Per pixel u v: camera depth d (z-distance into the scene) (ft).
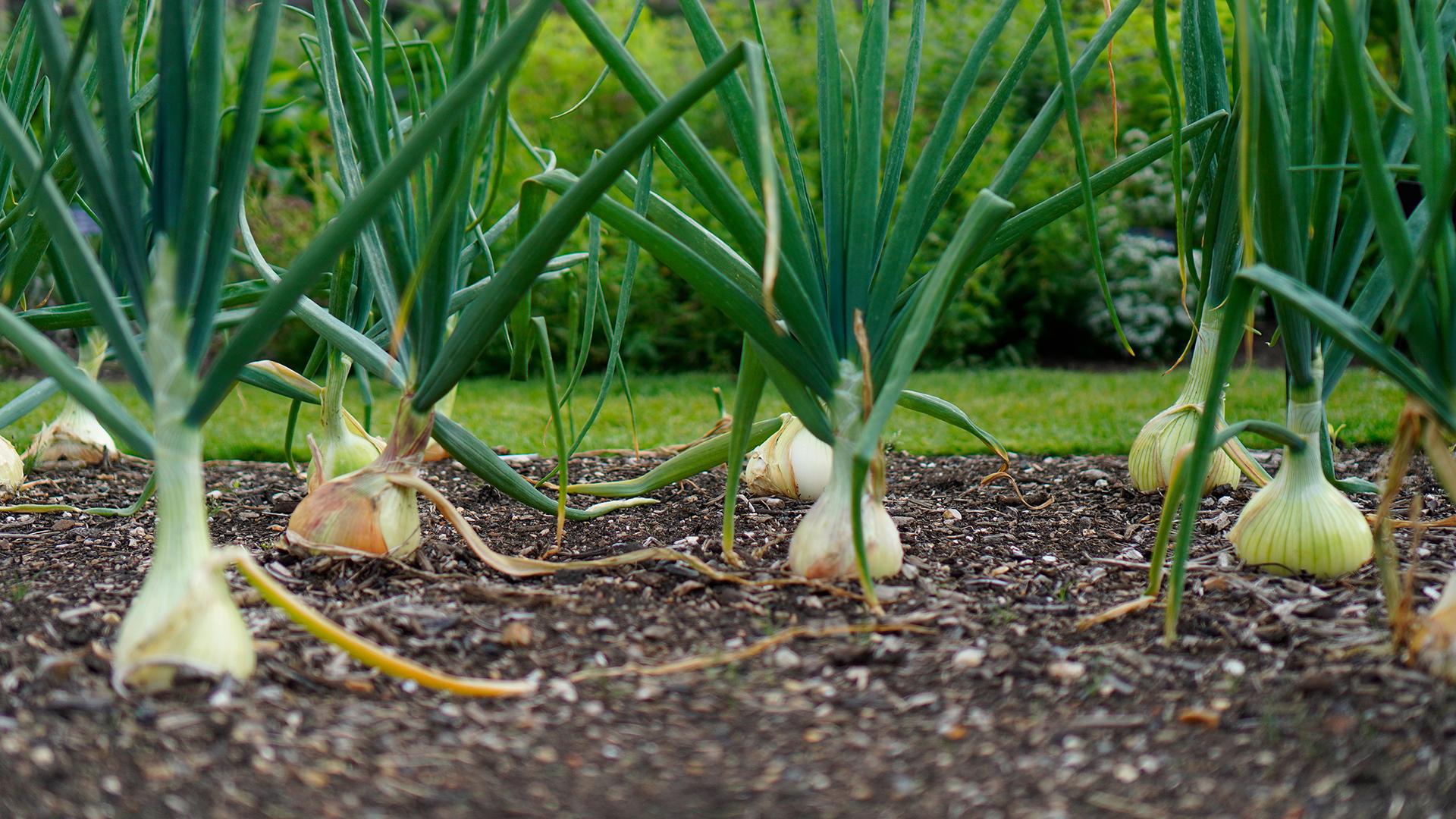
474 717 6.59
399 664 6.59
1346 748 6.47
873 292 7.25
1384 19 13.47
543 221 6.94
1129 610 7.10
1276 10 7.48
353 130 7.20
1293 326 7.22
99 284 6.56
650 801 6.31
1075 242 17.46
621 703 6.65
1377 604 7.14
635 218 7.04
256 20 6.64
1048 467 9.30
